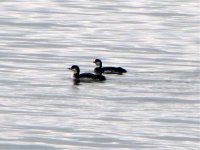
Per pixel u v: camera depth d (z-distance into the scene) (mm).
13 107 42344
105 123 39969
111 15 72062
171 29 65750
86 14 72250
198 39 61750
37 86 46312
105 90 45281
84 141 37438
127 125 39688
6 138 37719
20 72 49875
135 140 37656
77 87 45969
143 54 56062
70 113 41406
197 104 43062
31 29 64500
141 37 62031
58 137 37938
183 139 37969
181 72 49875
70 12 73188
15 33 62688
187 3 80562
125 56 55344
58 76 48906
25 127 39250
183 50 57656
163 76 48500
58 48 57469
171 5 78938
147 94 44562
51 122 40031
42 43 59094
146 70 50500
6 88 45875
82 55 55438
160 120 40531
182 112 41844
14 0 80250
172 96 44250
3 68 50906
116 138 37844
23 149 36375
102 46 58438
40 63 52688
